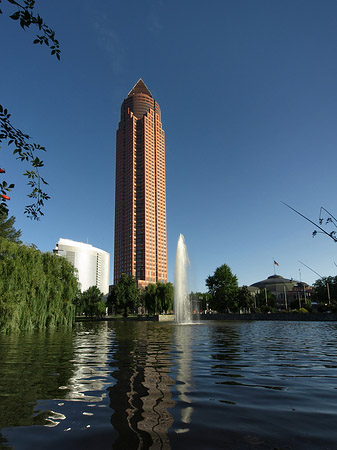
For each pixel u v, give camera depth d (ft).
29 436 16.99
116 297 337.11
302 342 70.90
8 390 27.35
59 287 126.82
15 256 111.75
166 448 15.24
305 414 20.36
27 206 24.20
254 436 16.72
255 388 27.43
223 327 141.90
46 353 52.85
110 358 46.57
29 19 19.01
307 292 479.82
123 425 18.57
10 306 97.40
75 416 20.33
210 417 19.85
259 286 569.23
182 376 32.78
